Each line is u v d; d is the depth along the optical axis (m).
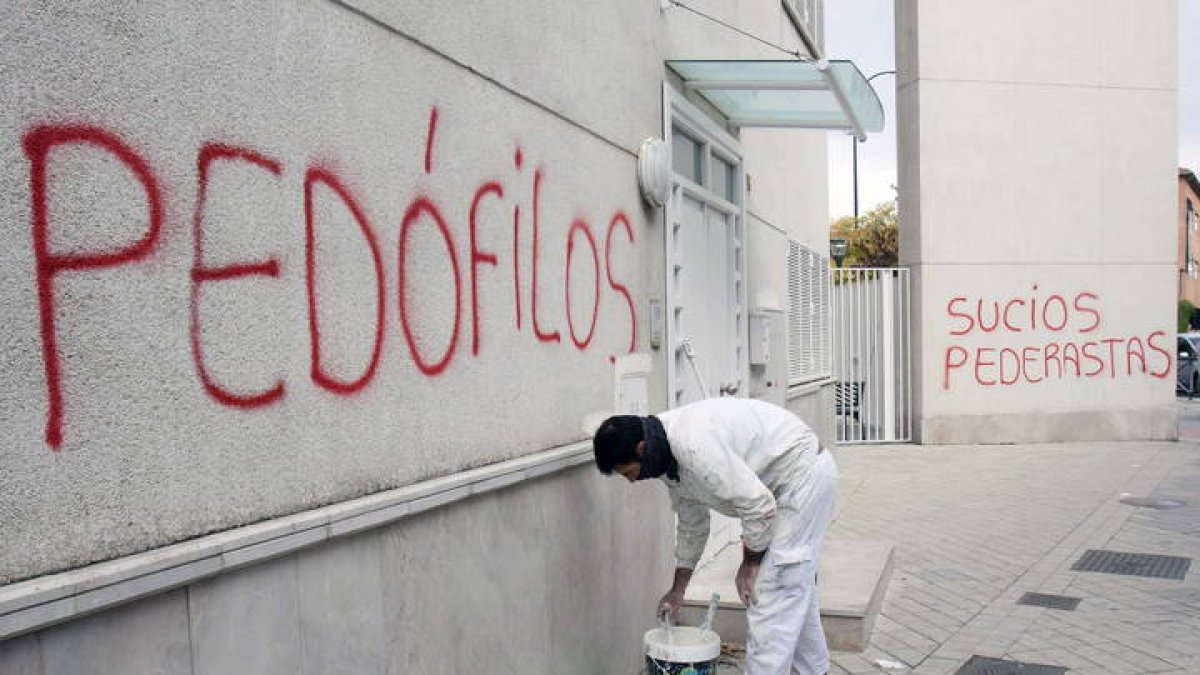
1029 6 12.75
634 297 4.80
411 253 2.87
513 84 3.51
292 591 2.33
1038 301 12.83
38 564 1.72
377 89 2.72
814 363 11.40
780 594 3.59
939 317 12.82
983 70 12.76
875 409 13.62
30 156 1.74
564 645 3.83
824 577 5.54
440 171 3.03
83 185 1.83
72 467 1.79
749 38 7.57
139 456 1.94
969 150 12.80
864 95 5.78
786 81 5.72
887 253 33.16
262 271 2.28
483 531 3.22
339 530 2.45
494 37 3.38
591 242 4.25
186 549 1.99
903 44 13.15
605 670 4.25
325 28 2.51
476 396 3.23
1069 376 12.89
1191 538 7.36
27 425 1.72
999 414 12.84
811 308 11.16
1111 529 7.69
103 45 1.88
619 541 4.46
